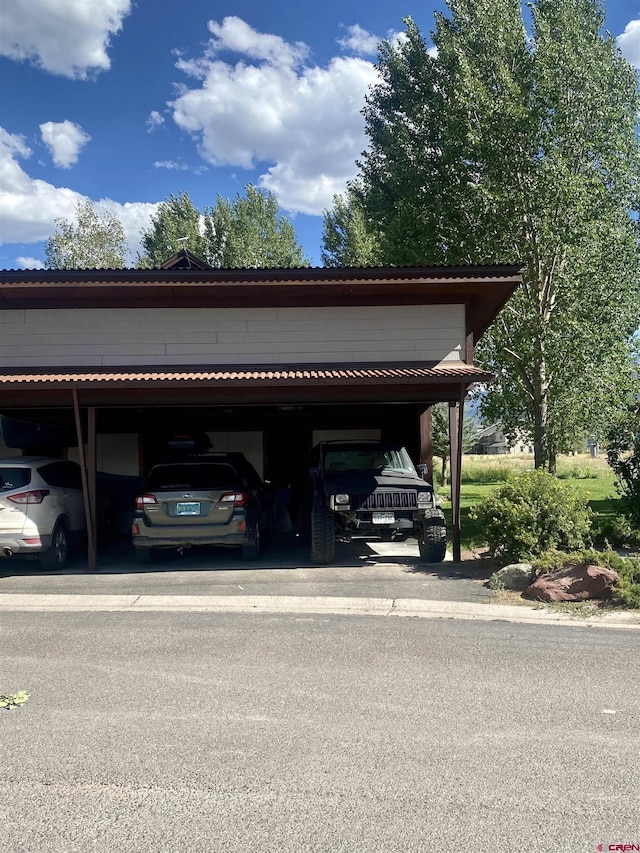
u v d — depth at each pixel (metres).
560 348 16.45
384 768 3.89
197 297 11.28
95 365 11.18
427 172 18.67
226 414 15.30
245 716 4.67
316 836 3.23
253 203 41.91
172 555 11.74
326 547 10.34
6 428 14.45
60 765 3.98
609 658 5.88
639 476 11.35
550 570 8.34
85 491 10.43
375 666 5.70
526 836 3.22
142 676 5.52
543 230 15.98
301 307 11.35
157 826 3.33
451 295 11.40
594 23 18.61
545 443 17.56
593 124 16.98
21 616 7.70
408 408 15.55
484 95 16.39
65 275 10.52
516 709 4.75
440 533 10.30
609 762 3.95
